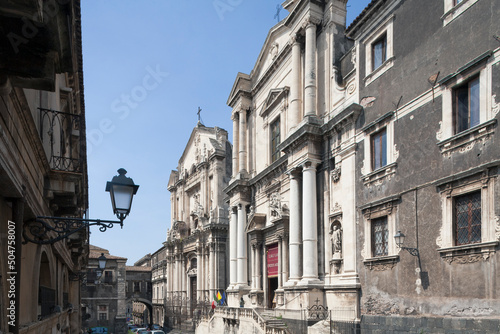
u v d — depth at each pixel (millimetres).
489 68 13352
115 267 63312
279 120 30953
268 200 30844
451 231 14172
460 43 14609
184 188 58688
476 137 13594
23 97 6410
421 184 15695
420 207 15633
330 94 23875
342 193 21000
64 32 5277
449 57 15031
